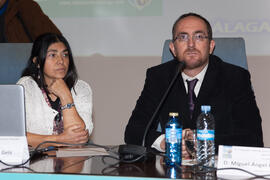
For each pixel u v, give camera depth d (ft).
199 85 8.15
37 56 8.25
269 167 4.90
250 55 13.19
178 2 13.39
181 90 8.09
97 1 13.79
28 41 12.64
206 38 7.81
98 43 13.84
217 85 8.09
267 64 13.12
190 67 7.89
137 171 5.09
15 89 5.54
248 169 4.94
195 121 7.89
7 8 12.36
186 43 7.79
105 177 4.80
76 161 5.69
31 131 8.21
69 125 7.55
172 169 5.23
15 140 5.59
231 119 7.93
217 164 5.11
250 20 13.12
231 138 7.22
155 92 8.33
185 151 6.28
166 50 8.96
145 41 13.66
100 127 14.02
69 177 4.85
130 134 7.89
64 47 8.27
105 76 13.91
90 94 8.83
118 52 13.80
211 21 13.23
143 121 8.16
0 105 5.57
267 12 13.07
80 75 13.94
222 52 8.69
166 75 8.36
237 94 8.04
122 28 13.74
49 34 8.30
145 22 13.64
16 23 12.54
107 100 13.97
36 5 12.87
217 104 7.97
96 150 6.51
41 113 8.23
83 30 13.83
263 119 13.23
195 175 4.91
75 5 13.80
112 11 13.76
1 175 4.98
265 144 13.23
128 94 13.87
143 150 5.71
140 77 13.76
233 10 13.16
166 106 8.14
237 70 8.25
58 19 13.84
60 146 7.18
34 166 5.34
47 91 8.34
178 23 7.91
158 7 13.52
